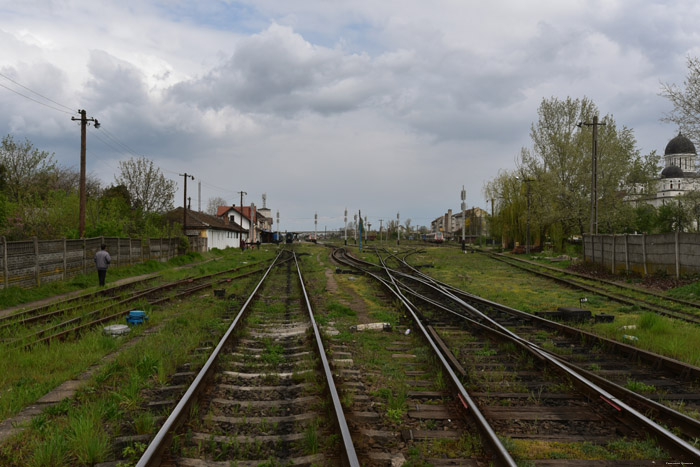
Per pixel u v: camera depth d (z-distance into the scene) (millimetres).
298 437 4891
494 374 7238
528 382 6898
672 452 4578
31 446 4742
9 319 11734
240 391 6438
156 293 17500
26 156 32875
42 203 25594
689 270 18641
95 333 9953
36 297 16500
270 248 73750
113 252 25891
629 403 5930
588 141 38219
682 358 8000
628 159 40750
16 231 22578
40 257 18297
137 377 6715
